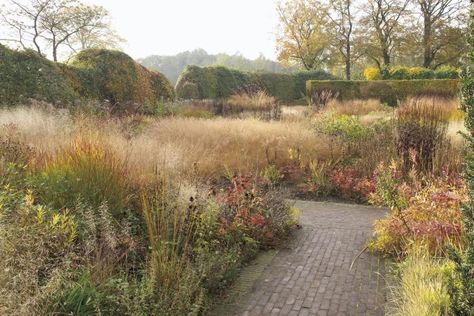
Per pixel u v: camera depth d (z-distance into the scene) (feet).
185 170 19.60
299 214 19.70
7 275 8.96
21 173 15.65
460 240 13.25
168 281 10.74
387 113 47.55
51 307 9.27
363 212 20.62
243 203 16.53
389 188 15.43
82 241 11.87
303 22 130.00
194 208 13.79
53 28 85.61
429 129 24.86
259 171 26.45
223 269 12.28
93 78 52.24
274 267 13.83
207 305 10.95
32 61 43.37
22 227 10.76
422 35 114.52
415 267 11.57
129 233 13.00
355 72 140.15
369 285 12.29
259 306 11.23
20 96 38.34
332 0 122.01
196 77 81.35
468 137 7.64
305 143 31.01
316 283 12.53
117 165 15.42
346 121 37.04
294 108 64.54
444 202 15.93
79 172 14.46
